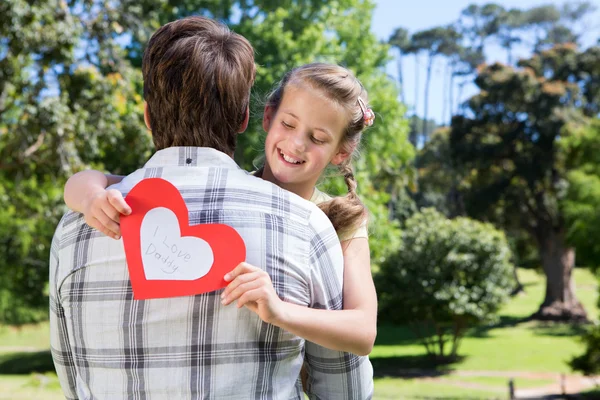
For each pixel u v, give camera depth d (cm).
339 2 2552
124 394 144
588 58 4528
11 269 1906
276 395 147
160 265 143
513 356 2967
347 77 180
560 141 2950
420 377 2570
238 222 147
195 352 142
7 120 1484
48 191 1543
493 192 4175
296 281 149
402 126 2580
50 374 2150
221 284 141
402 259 2669
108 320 145
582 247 2598
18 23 1133
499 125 4284
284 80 185
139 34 1487
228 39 159
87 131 1334
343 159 190
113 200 144
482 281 2655
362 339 154
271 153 181
